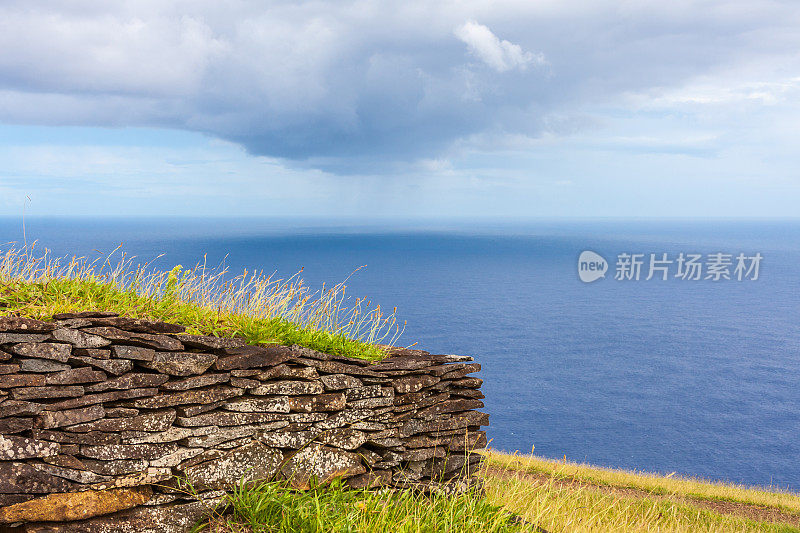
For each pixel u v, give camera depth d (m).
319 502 5.29
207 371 5.27
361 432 6.05
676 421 125.12
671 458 102.06
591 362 178.12
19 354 4.45
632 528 8.42
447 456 6.61
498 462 13.48
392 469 6.31
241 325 6.01
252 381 5.39
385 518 5.36
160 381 4.94
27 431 4.45
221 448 5.20
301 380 5.74
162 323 5.17
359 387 6.05
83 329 4.73
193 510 4.98
